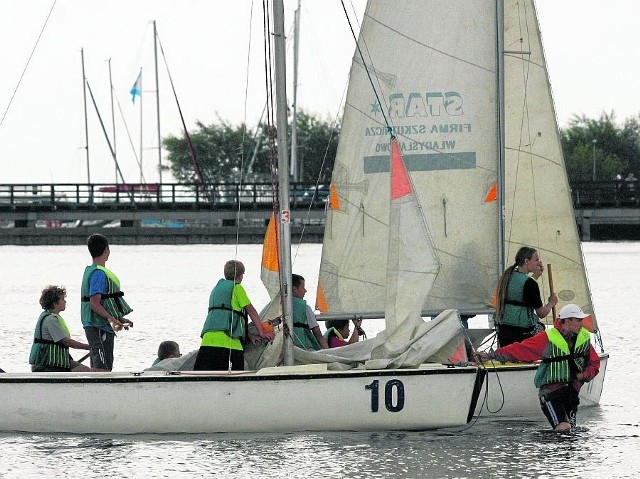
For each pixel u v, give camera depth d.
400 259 35.03
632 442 33.81
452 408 34.19
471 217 39.59
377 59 39.72
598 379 39.88
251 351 36.25
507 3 43.09
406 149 39.62
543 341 35.81
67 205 154.12
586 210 157.62
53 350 35.72
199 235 155.25
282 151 34.72
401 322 34.81
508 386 36.34
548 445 33.44
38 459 31.77
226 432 33.88
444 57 39.53
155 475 30.38
